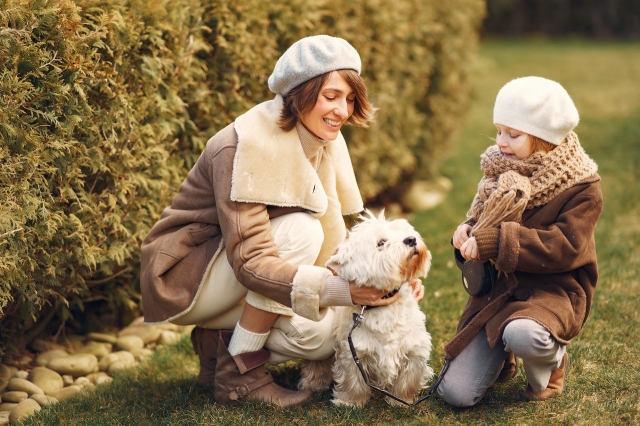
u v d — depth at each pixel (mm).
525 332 2494
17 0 2717
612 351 3168
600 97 10211
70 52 2904
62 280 3314
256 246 2641
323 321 2816
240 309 2916
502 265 2570
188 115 3744
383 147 5797
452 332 3545
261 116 2750
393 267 2529
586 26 18078
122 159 3336
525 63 13703
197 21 3635
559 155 2605
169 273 2822
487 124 9305
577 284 2672
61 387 3262
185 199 2885
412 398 2832
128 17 3186
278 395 2855
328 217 2959
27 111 2900
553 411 2654
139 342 3674
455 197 6484
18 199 2797
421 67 6312
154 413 2840
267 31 4125
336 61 2650
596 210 2596
